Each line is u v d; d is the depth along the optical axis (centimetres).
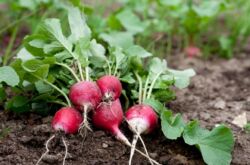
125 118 58
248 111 67
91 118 59
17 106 61
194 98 71
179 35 97
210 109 68
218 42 95
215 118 64
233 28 98
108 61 63
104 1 112
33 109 62
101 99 58
